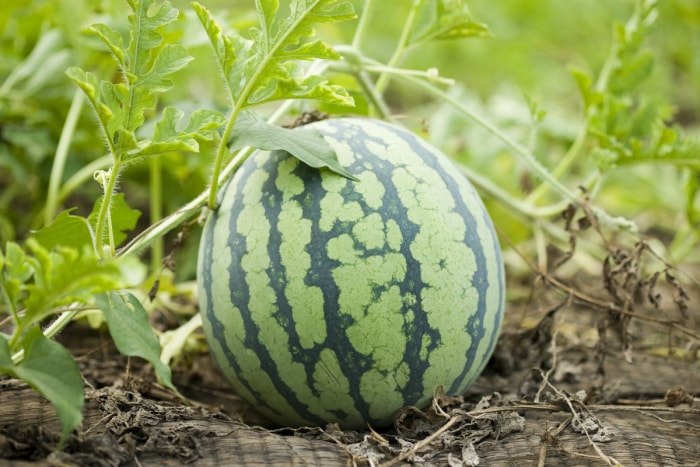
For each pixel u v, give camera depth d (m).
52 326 1.05
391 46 2.37
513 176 1.55
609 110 1.31
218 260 1.09
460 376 1.10
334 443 1.07
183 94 1.62
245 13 1.42
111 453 1.01
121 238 1.15
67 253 0.95
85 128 1.47
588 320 1.43
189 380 1.24
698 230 1.48
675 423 1.14
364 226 1.05
